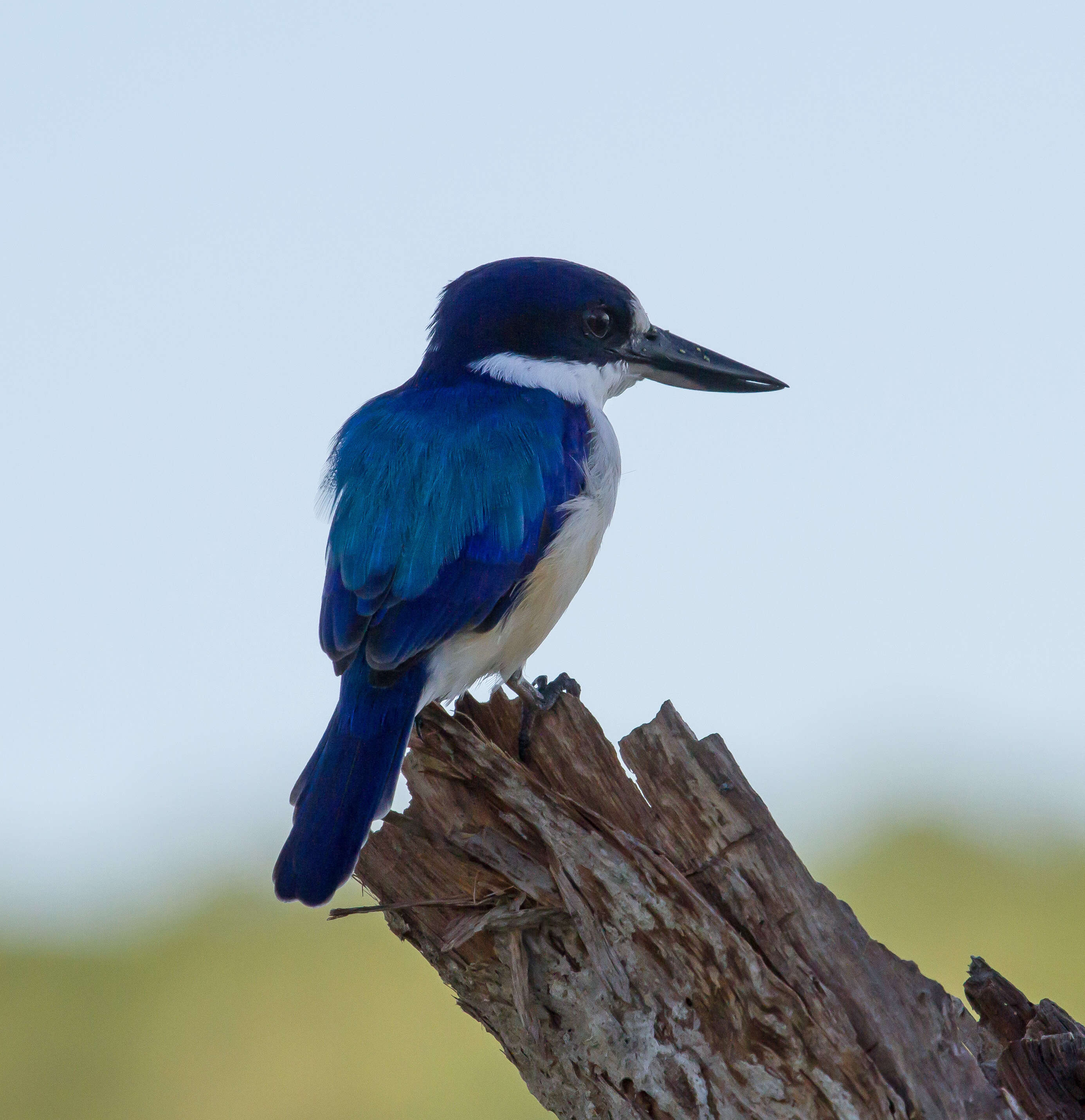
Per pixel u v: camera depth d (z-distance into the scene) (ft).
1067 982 77.66
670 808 29.58
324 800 35.09
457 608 38.17
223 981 83.10
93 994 84.12
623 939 28.32
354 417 43.21
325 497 43.04
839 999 27.94
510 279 45.80
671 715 30.07
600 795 30.19
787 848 28.99
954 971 78.89
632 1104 28.17
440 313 46.50
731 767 29.50
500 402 42.83
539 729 31.04
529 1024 28.89
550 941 29.25
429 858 31.24
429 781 31.12
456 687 40.04
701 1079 27.63
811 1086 27.12
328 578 38.91
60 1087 76.59
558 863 28.89
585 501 41.70
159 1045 79.20
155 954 87.92
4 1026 81.76
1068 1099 27.73
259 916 89.97
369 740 36.19
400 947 83.56
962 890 86.58
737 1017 27.71
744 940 27.96
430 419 41.63
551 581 41.14
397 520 38.70
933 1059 27.66
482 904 30.30
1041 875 86.99
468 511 39.04
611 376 46.98
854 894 87.66
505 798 29.78
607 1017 28.35
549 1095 29.32
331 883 33.35
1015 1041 29.40
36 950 89.45
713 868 28.99
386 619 37.45
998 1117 27.20
